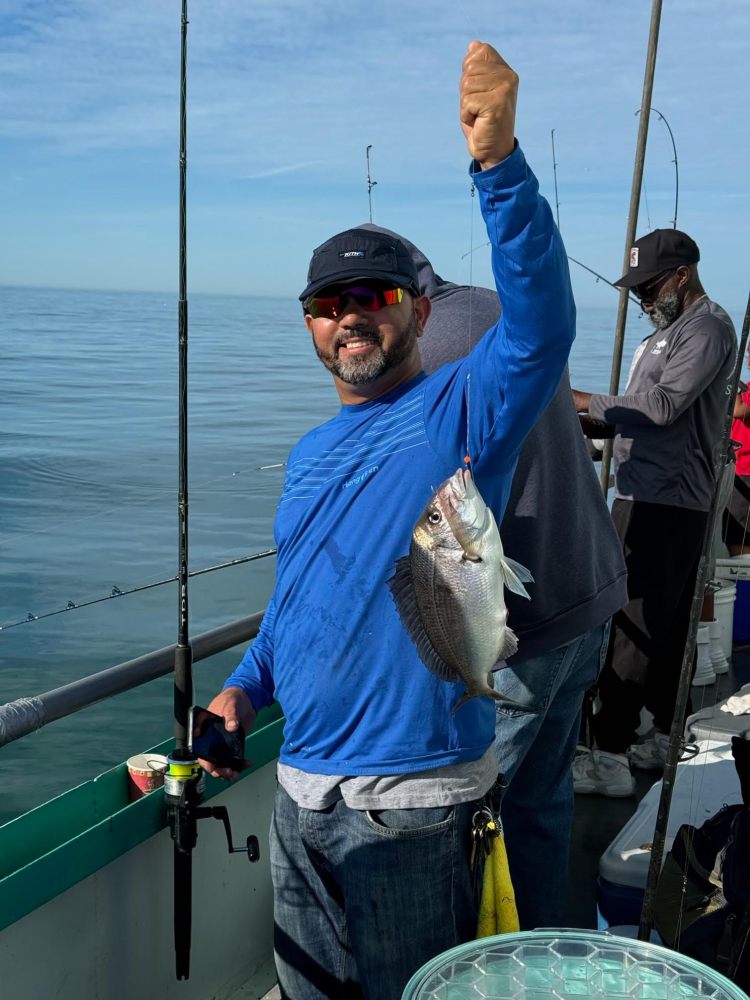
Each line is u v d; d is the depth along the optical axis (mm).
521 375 1804
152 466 16375
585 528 2555
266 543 8500
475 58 1592
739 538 5176
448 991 1482
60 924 2246
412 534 1812
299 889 2201
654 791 3086
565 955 1572
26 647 7469
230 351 60438
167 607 8055
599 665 2754
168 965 2551
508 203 1639
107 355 53438
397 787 1967
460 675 1797
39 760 6730
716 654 4832
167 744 2600
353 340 2045
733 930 2092
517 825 2715
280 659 2139
